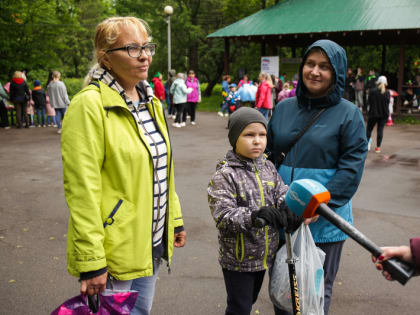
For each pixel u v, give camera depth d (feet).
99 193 6.01
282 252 7.50
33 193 20.27
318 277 7.11
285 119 8.25
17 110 44.68
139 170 6.28
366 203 18.71
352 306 10.46
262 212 6.41
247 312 7.66
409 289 11.29
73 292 11.10
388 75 72.64
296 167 7.89
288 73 67.46
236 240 7.45
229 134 7.72
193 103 47.47
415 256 4.42
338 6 62.85
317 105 7.86
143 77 6.48
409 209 17.85
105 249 6.19
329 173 7.73
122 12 101.40
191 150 31.60
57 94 40.52
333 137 7.63
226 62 69.92
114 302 6.06
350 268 12.53
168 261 7.13
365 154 7.72
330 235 7.68
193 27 94.79
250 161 7.72
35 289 11.22
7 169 25.61
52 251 13.61
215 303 10.60
